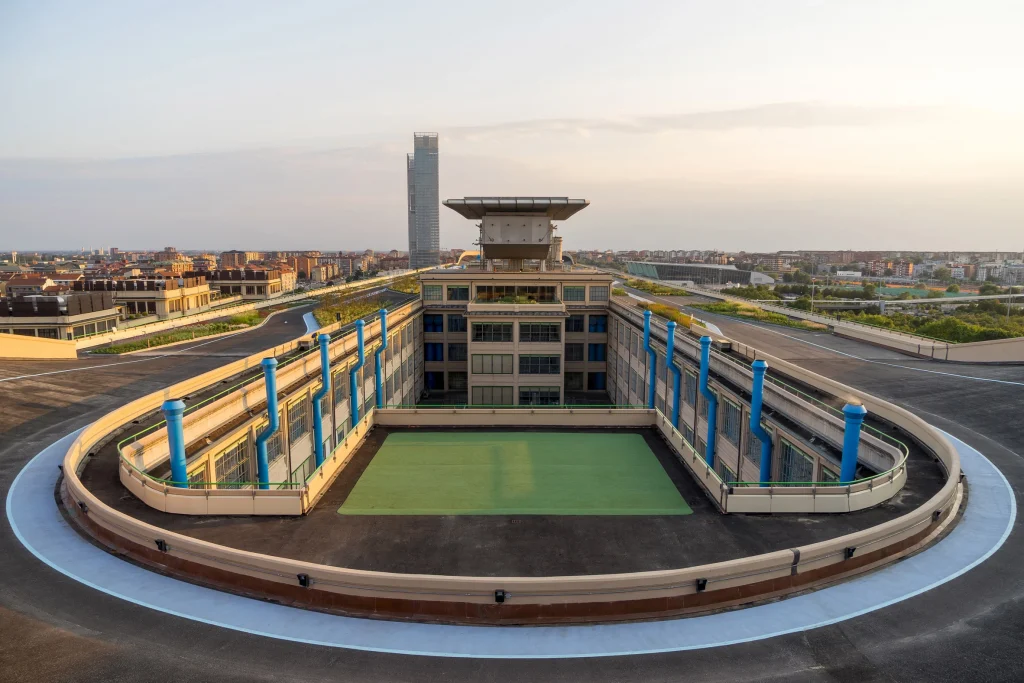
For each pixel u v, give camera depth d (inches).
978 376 1787.6
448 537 762.8
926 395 1571.1
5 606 606.9
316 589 619.8
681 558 707.4
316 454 1432.1
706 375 1402.6
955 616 603.2
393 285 4963.1
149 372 1807.3
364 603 610.9
